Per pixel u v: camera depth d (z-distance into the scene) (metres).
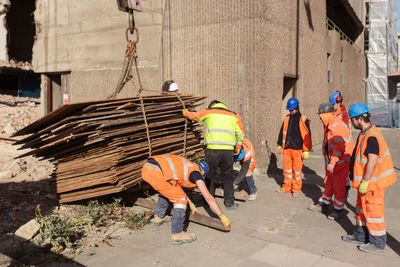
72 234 4.15
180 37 8.45
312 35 10.48
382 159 3.58
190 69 8.35
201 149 6.43
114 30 9.87
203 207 5.30
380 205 3.66
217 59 7.90
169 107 5.58
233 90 7.72
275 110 8.17
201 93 8.22
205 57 8.08
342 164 4.66
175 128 5.97
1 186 5.92
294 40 9.12
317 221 4.73
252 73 7.46
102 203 5.01
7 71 20.78
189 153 6.04
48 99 12.05
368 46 23.62
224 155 4.96
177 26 8.48
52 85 12.20
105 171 4.78
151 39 8.99
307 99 10.21
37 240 3.82
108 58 10.08
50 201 5.33
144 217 4.75
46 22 11.38
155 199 5.52
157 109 5.36
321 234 4.27
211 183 5.49
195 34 8.20
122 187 4.81
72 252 3.75
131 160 5.12
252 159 5.50
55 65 11.30
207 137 5.04
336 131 4.58
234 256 3.66
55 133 4.64
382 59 22.92
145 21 9.04
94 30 10.28
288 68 8.81
